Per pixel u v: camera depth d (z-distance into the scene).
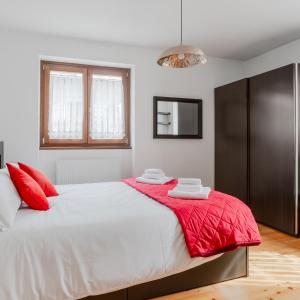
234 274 2.06
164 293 1.82
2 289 1.34
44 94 3.69
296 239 2.96
